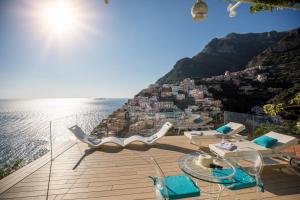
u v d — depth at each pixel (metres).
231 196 2.91
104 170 3.88
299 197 2.92
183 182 2.34
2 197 2.89
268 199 2.86
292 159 4.00
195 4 2.29
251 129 6.68
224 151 3.51
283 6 2.70
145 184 3.31
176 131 6.92
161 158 4.57
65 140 5.84
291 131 5.45
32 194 2.98
